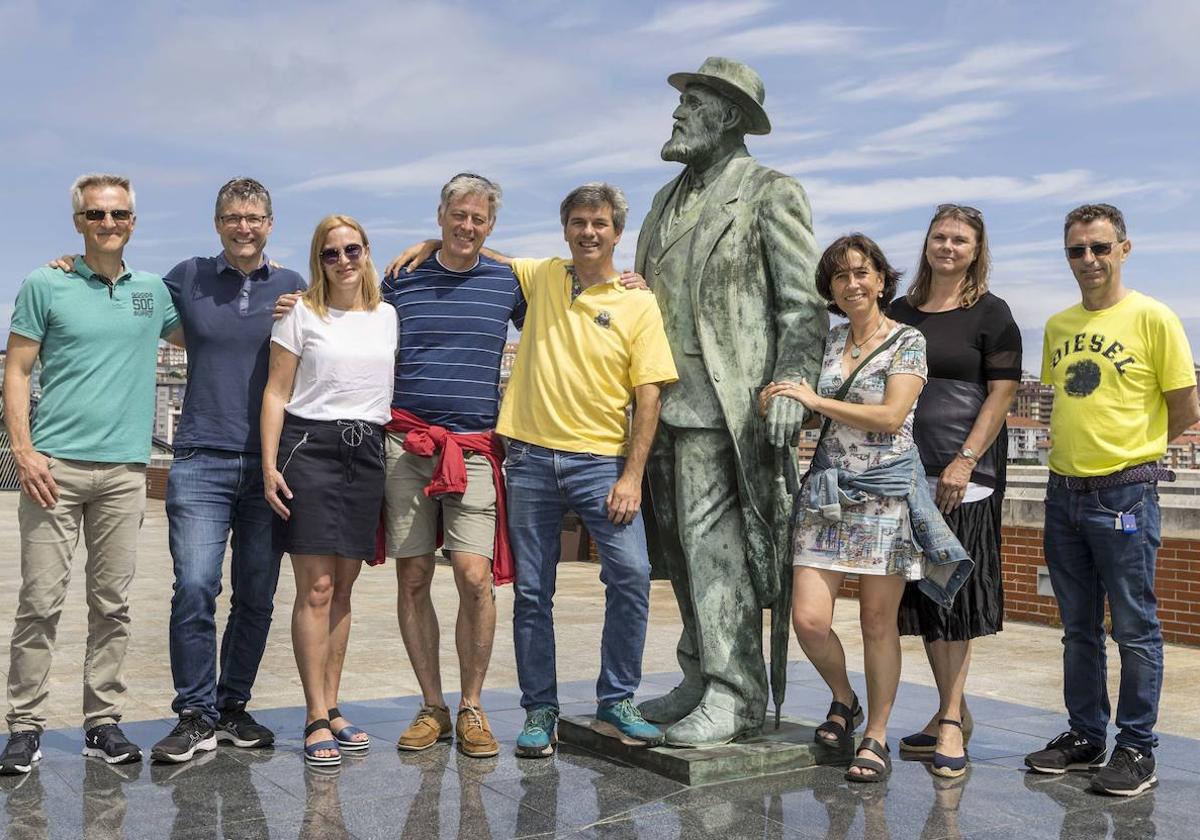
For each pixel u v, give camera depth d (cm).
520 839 347
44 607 423
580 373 426
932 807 387
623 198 429
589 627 955
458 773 418
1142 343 422
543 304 439
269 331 451
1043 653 838
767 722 475
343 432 423
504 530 444
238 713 467
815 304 437
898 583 418
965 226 447
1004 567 1020
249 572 462
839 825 365
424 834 350
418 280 454
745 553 448
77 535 433
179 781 405
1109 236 426
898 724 525
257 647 467
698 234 448
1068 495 436
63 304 421
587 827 358
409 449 435
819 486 410
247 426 447
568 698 585
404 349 448
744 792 400
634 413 428
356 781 406
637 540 432
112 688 441
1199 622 879
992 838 356
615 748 440
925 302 464
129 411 432
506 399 446
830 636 432
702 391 445
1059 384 440
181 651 440
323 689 438
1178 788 418
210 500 446
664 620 999
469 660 450
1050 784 420
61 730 486
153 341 442
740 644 445
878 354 412
